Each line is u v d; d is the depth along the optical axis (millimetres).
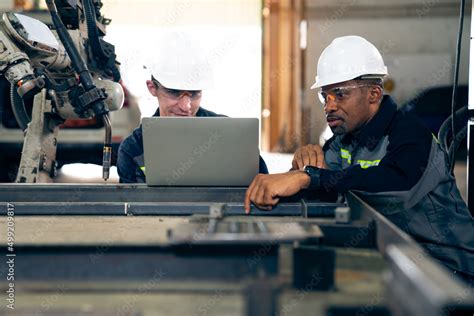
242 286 978
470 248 1976
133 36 8336
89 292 1064
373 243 1249
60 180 4523
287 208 1651
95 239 1205
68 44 1766
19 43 1685
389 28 9211
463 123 2061
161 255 1069
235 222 1212
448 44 9133
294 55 9141
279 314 963
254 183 1636
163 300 1029
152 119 1646
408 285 825
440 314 685
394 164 1812
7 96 3893
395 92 9141
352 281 1054
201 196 1722
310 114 9211
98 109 1805
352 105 2029
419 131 1916
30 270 1075
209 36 8703
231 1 8711
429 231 1979
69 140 4137
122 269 1070
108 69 2084
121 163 2479
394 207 1854
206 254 1069
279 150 9000
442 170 1975
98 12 2039
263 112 9203
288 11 9062
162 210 1663
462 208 2002
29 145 1951
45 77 1777
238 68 8750
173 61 2381
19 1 5098
